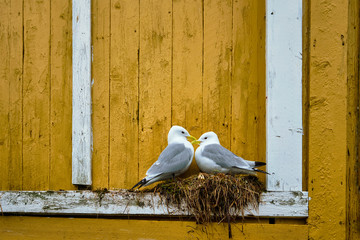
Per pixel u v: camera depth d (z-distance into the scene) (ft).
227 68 9.11
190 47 9.23
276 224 8.07
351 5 8.35
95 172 9.12
